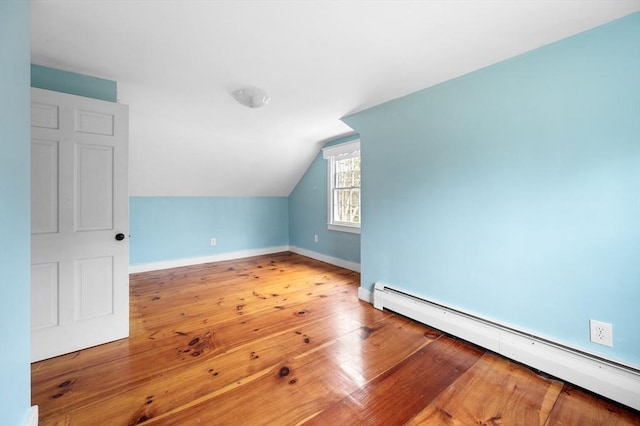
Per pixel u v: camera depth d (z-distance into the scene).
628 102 1.47
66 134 1.94
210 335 2.27
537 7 1.39
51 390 1.60
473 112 2.10
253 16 1.46
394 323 2.49
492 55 1.85
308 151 4.69
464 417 1.42
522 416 1.43
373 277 2.96
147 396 1.56
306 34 1.62
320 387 1.64
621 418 1.41
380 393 1.60
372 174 2.93
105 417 1.40
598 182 1.57
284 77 2.18
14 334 1.11
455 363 1.89
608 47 1.52
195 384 1.66
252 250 5.32
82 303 2.03
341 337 2.24
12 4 1.08
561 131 1.69
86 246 2.04
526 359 1.82
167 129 3.36
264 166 4.64
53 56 1.86
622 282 1.52
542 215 1.79
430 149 2.40
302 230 5.38
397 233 2.70
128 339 2.19
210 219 4.82
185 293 3.27
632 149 1.47
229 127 3.51
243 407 1.48
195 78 2.20
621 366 1.51
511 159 1.91
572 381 1.64
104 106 2.08
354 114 3.06
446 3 1.36
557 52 1.69
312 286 3.54
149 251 4.27
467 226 2.17
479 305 2.12
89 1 1.34
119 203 2.16
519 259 1.90
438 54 1.84
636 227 1.47
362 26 1.55
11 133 1.08
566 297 1.71
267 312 2.73
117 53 1.83
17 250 1.13
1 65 0.99
